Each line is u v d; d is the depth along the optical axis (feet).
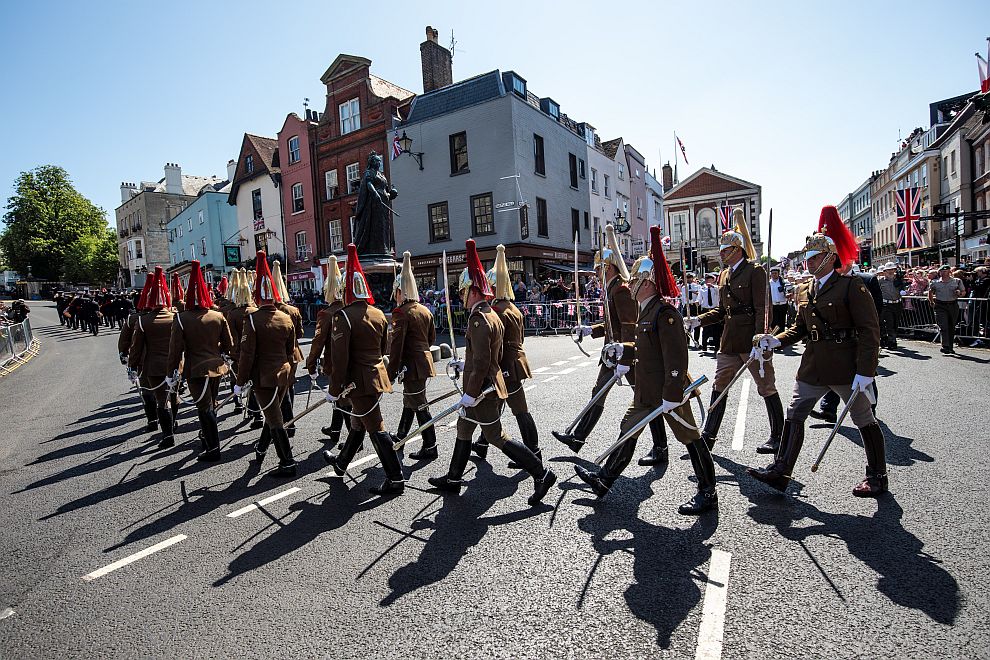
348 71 94.38
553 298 66.33
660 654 8.45
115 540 13.65
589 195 105.81
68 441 23.81
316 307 83.66
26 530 14.53
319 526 13.85
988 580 9.93
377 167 60.39
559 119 97.04
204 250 136.98
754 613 9.35
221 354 21.58
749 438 19.13
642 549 11.76
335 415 21.53
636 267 13.96
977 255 103.96
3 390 40.19
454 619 9.64
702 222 147.02
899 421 19.76
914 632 8.66
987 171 102.32
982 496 13.29
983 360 31.50
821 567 10.67
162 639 9.53
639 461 17.17
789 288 42.32
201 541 13.34
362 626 9.58
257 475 18.08
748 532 12.26
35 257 210.79
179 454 20.90
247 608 10.34
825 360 13.51
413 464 18.53
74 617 10.37
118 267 220.02
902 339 43.60
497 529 13.11
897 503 13.21
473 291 14.67
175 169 198.08
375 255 59.06
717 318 18.51
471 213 83.76
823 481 14.93
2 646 9.57
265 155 116.16
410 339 18.85
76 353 62.85
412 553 12.14
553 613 9.66
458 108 83.76
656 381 13.69
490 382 14.30
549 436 20.48
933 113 146.82
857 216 230.07
